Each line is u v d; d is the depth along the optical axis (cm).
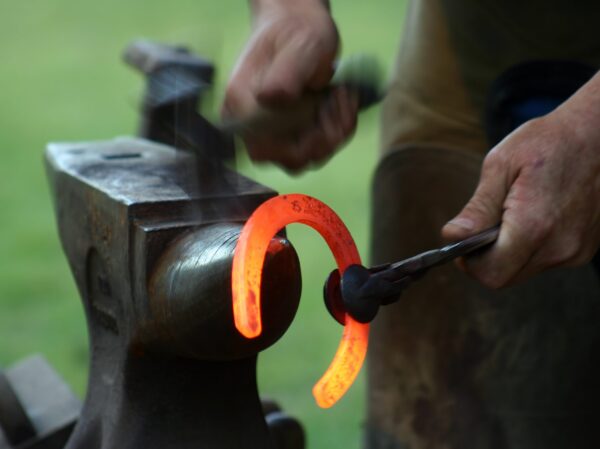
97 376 192
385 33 837
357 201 501
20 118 685
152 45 220
